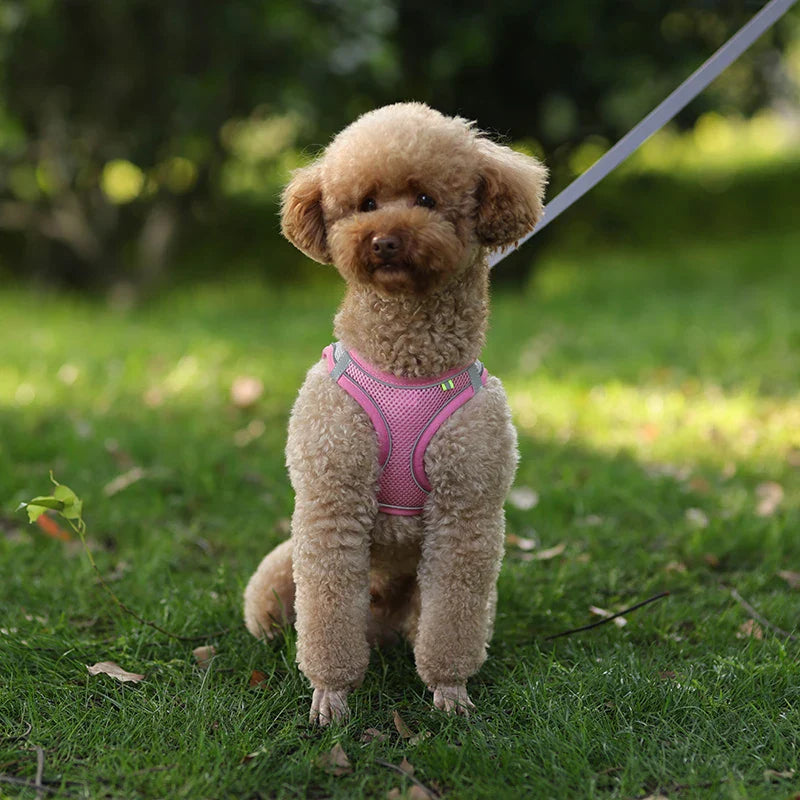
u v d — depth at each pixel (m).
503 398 2.75
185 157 9.72
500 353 7.52
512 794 2.37
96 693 2.87
